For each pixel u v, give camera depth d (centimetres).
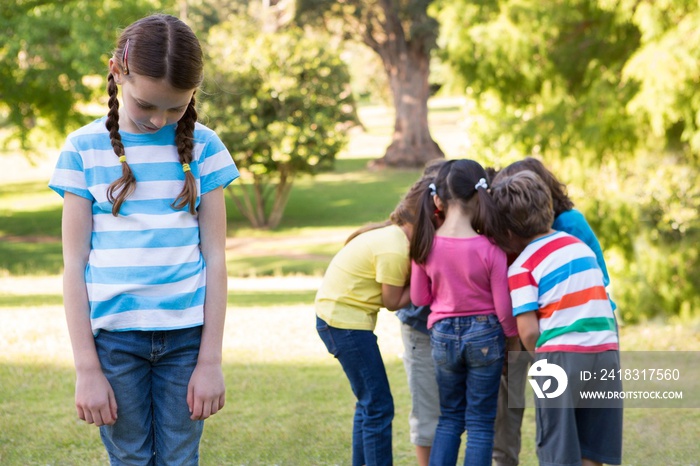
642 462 368
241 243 2042
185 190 215
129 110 208
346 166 3631
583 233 341
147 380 219
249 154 2097
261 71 1977
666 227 980
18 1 1831
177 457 221
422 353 342
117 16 1791
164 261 212
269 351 611
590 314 300
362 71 4912
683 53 859
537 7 1002
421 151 3428
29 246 1978
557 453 298
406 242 329
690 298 960
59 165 213
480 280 304
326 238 2094
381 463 326
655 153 988
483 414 307
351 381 335
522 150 1086
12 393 454
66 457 359
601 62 1031
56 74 1797
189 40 201
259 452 379
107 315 210
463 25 1061
